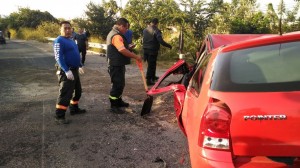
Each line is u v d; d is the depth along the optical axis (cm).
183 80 580
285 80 266
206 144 269
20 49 2598
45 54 2059
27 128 589
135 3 1867
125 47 659
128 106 705
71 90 605
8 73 1252
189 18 1742
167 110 672
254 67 284
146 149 482
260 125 254
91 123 608
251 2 1762
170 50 1667
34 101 785
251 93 263
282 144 252
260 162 255
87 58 1777
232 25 1670
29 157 468
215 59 317
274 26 1623
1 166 443
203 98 292
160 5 1833
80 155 470
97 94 850
